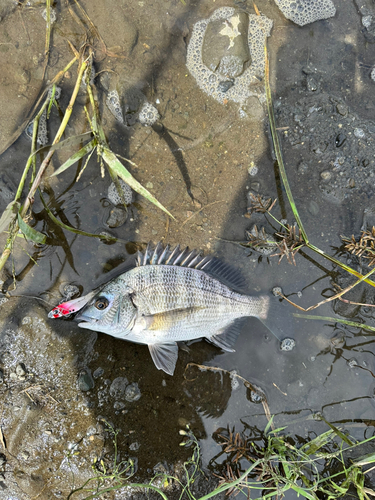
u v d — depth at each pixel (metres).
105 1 0.65
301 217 0.67
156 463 0.63
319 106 0.67
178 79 0.67
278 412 0.65
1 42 0.64
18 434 0.62
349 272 0.66
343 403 0.66
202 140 0.67
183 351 0.65
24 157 0.64
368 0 0.68
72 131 0.65
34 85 0.65
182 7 0.66
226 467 0.64
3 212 0.61
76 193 0.65
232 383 0.65
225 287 0.64
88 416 0.63
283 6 0.68
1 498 0.61
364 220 0.67
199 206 0.67
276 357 0.66
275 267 0.67
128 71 0.66
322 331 0.66
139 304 0.61
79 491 0.62
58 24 0.65
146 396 0.64
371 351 0.66
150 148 0.66
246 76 0.67
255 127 0.67
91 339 0.64
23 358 0.63
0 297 0.64
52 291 0.64
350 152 0.67
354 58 0.68
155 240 0.66
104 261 0.65
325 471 0.65
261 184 0.67
